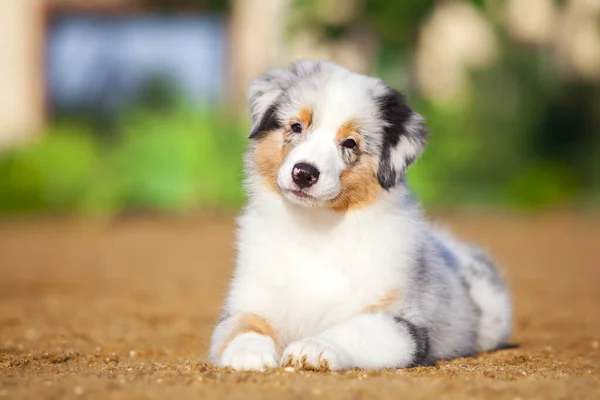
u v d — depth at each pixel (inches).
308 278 255.1
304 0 858.8
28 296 445.1
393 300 252.4
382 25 855.7
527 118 934.4
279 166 259.8
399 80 896.9
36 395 189.5
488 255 318.3
